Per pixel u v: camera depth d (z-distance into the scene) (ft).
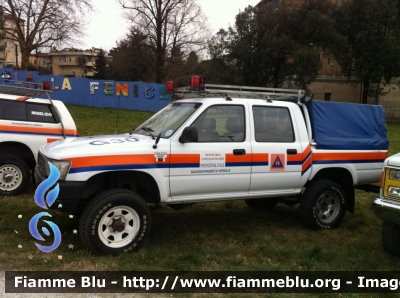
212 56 121.80
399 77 140.46
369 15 121.39
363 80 129.29
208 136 17.02
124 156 15.29
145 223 15.64
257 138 18.06
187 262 14.97
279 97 20.35
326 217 20.30
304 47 110.73
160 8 118.42
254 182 17.89
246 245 17.34
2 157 22.93
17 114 23.52
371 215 23.57
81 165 14.71
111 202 14.97
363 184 21.44
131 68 130.21
